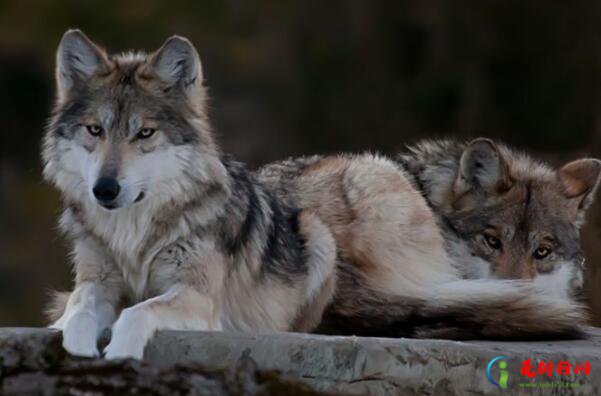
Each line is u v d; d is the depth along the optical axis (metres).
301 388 11.32
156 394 11.09
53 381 11.28
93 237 13.38
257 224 14.15
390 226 15.76
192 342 11.95
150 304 12.36
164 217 13.09
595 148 27.45
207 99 14.04
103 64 13.52
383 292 15.34
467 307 14.98
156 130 13.03
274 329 14.34
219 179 13.38
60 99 13.64
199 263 13.12
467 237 17.14
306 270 14.86
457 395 11.98
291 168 16.64
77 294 13.05
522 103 36.62
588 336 15.03
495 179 17.30
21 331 11.95
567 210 17.44
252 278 13.97
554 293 16.97
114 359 11.33
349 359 11.62
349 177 16.09
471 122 37.75
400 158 18.22
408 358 11.77
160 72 13.41
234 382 11.25
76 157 13.17
